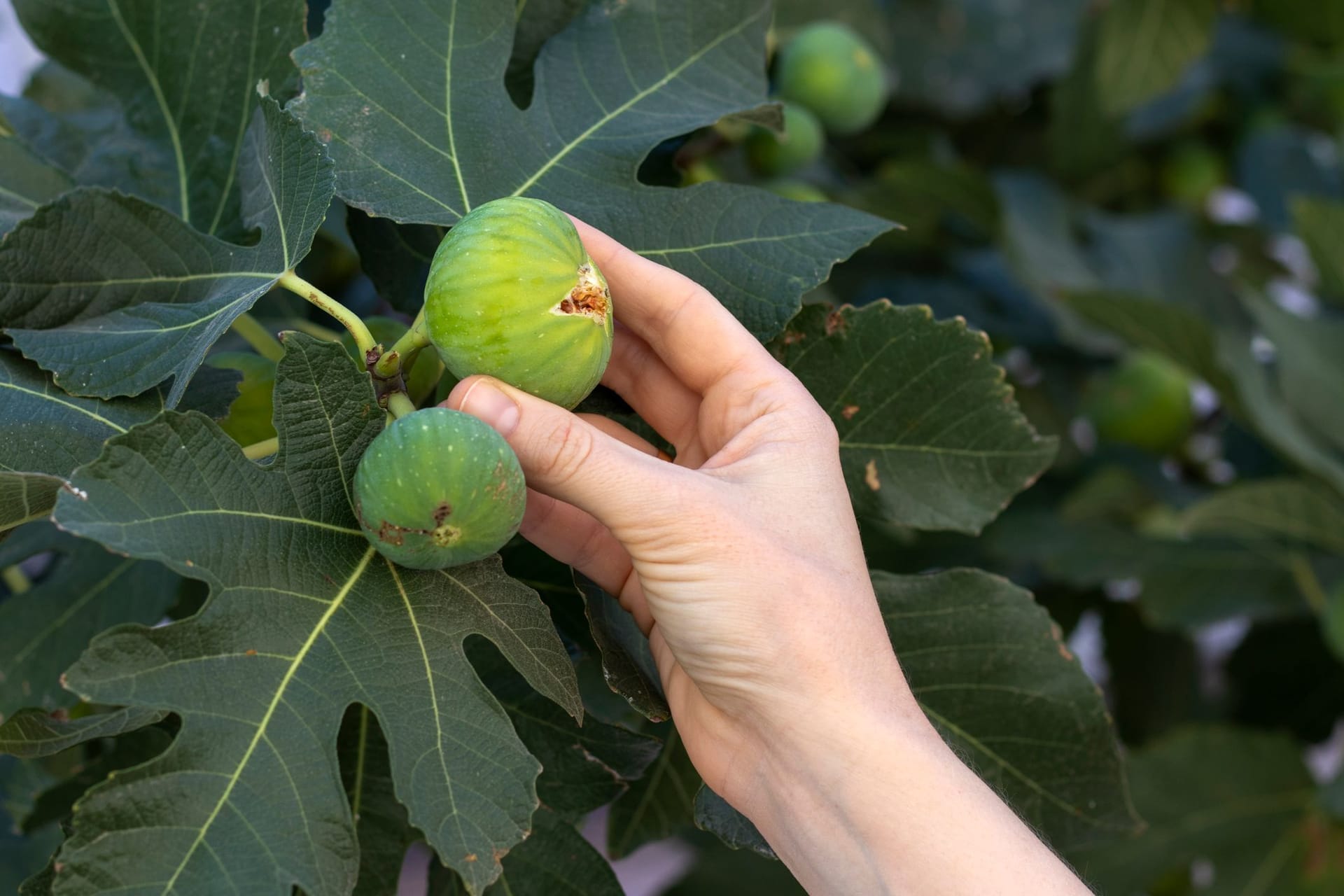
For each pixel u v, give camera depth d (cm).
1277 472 82
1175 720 87
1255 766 76
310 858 38
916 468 51
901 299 84
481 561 43
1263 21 93
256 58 50
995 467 50
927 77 91
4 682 52
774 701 43
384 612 41
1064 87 93
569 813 47
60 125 53
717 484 43
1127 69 87
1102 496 74
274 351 50
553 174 48
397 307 50
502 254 40
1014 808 51
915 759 42
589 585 46
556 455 41
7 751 41
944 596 51
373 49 47
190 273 46
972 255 91
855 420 50
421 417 39
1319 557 75
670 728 52
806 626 42
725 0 52
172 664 38
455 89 47
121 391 43
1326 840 76
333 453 42
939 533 78
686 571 42
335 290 69
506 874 47
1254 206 98
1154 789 76
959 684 51
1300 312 78
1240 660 90
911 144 94
